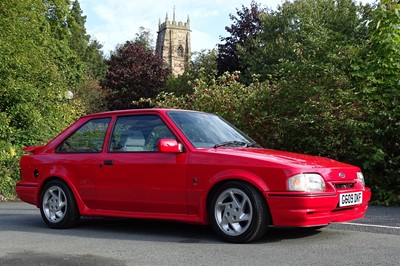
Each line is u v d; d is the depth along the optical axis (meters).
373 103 10.78
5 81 13.96
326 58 11.54
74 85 25.66
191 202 6.09
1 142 13.12
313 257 5.13
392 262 4.91
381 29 10.71
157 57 48.50
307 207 5.50
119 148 6.85
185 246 5.78
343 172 6.04
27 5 16.64
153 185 6.37
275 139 12.05
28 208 10.12
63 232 6.95
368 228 6.89
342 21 32.28
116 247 5.81
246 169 5.76
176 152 6.22
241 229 5.79
